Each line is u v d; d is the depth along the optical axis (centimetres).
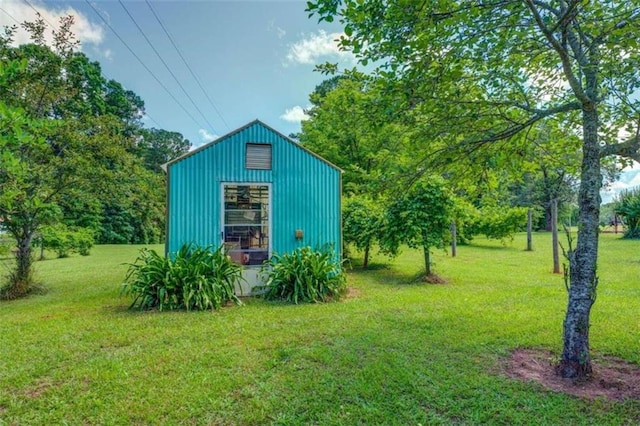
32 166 763
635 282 774
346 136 1462
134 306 638
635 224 1920
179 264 651
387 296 707
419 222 850
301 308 618
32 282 820
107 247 2298
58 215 856
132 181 958
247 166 767
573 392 306
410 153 436
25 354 407
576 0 276
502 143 409
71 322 541
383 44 307
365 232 1034
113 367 367
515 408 283
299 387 320
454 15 287
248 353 404
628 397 296
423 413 277
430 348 411
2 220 766
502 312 561
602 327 471
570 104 353
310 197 800
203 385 326
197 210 738
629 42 304
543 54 382
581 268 336
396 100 338
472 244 1894
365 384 323
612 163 442
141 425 266
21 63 244
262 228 783
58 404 296
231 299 654
